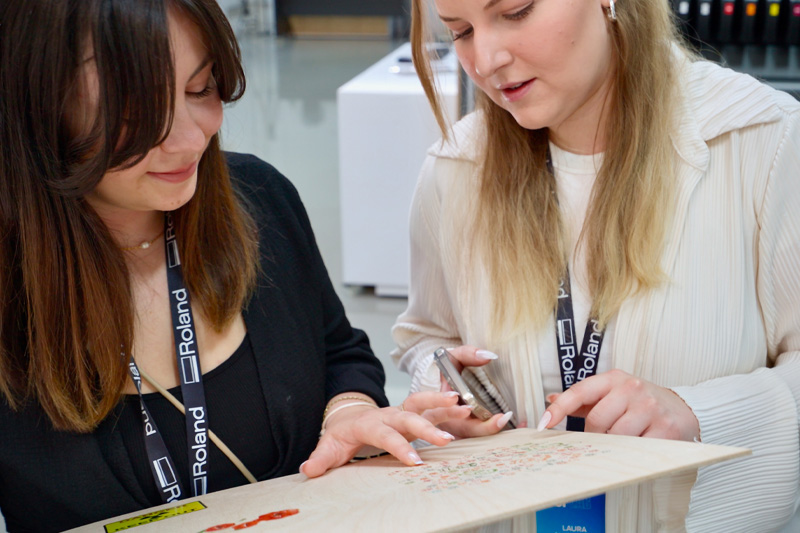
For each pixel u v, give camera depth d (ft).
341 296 13.66
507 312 3.86
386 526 2.30
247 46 36.42
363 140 12.78
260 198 4.09
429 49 3.88
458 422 3.68
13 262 3.13
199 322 3.61
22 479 3.28
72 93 2.76
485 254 4.00
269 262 3.95
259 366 3.71
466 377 4.00
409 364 4.57
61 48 2.68
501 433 3.54
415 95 12.36
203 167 3.52
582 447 2.88
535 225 3.86
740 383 3.55
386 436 3.27
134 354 3.49
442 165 4.23
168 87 2.72
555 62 3.26
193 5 2.77
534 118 3.45
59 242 3.09
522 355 3.88
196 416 3.48
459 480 2.69
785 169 3.61
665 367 3.67
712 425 3.37
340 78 30.04
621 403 3.29
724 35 7.48
